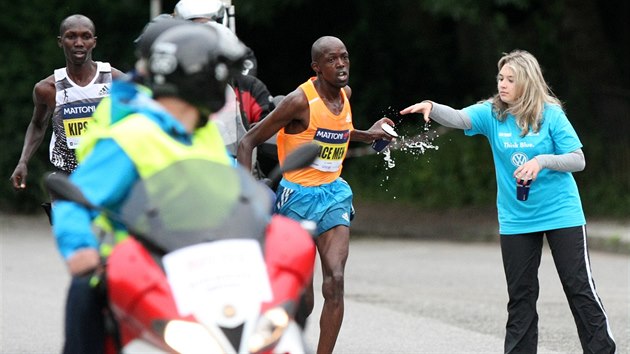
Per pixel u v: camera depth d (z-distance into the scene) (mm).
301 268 9883
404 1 57812
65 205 10141
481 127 17891
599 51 51531
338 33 61469
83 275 10023
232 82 19125
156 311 9297
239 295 9336
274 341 9406
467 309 26297
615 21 54031
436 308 26438
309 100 17375
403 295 28641
